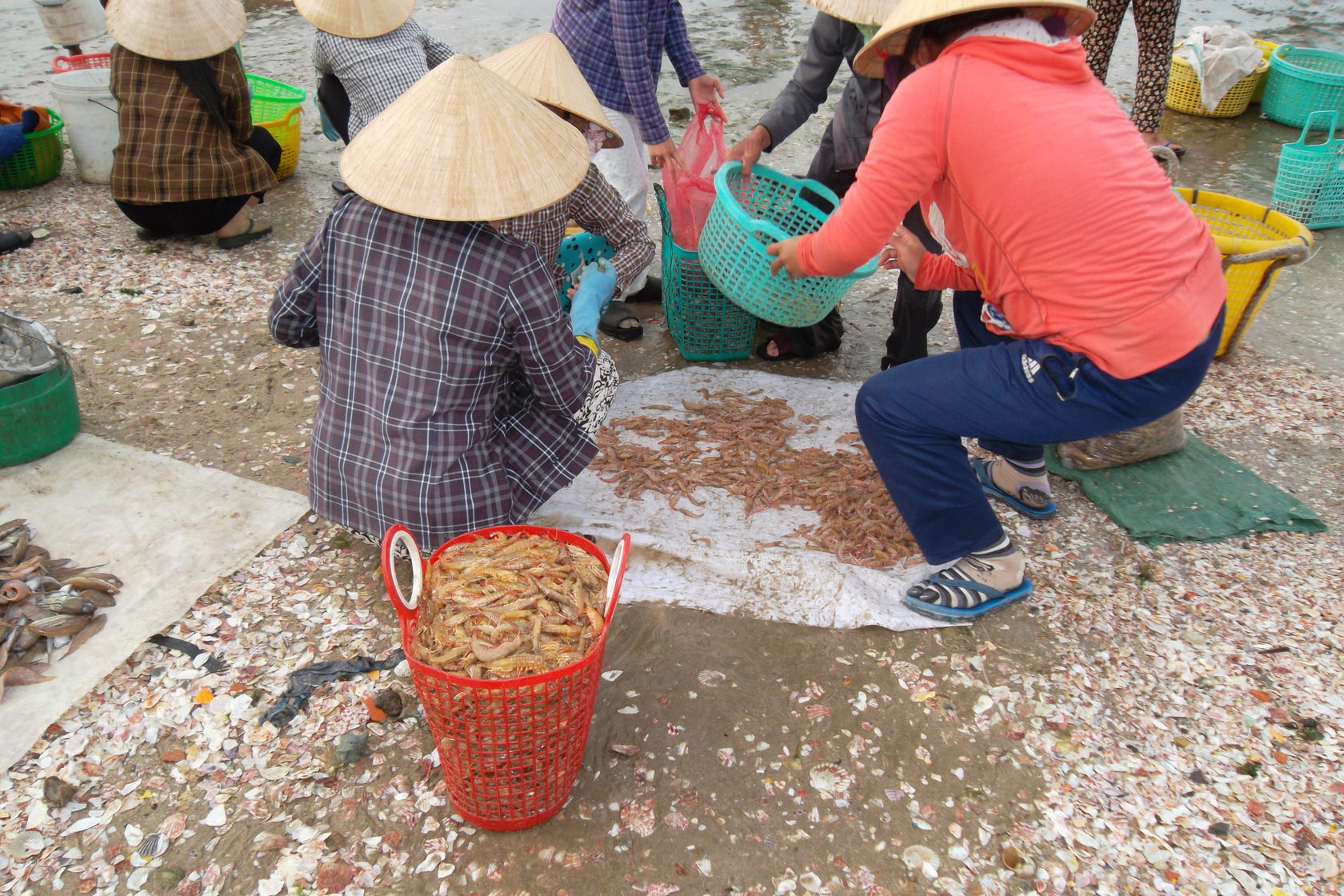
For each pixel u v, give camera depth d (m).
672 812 2.35
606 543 3.17
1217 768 2.51
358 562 3.07
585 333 2.95
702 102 4.05
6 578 2.81
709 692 2.68
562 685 2.02
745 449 3.66
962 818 2.37
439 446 2.54
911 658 2.82
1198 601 3.04
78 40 6.24
